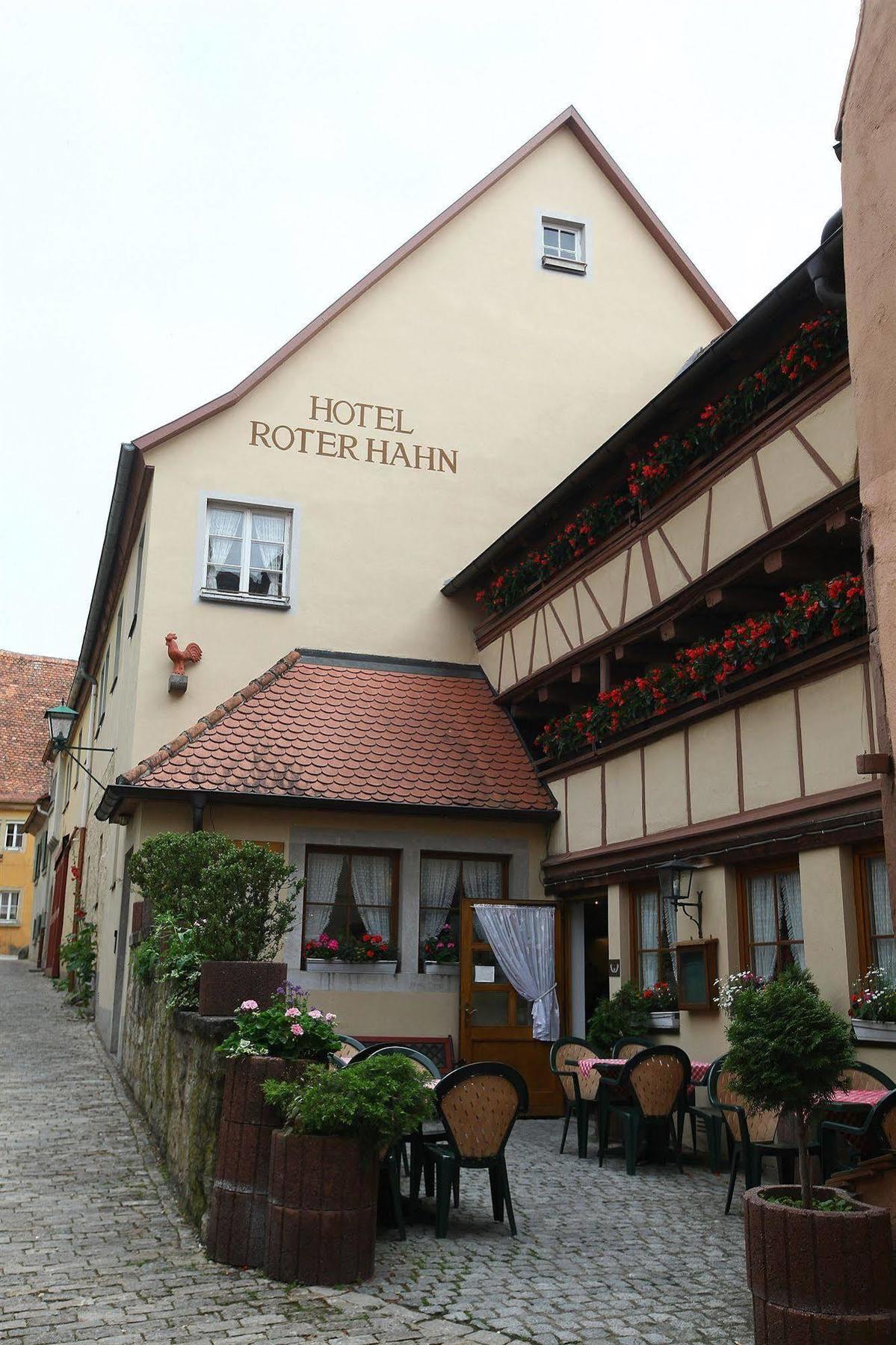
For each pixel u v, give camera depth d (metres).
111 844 14.86
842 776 7.61
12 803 37.59
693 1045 9.17
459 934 11.91
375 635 13.75
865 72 5.00
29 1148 7.98
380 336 14.52
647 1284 5.34
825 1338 4.06
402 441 14.35
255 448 13.65
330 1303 4.97
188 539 13.14
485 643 13.95
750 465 8.68
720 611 9.38
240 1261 5.50
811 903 7.85
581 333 15.47
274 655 13.27
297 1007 6.15
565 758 12.02
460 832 12.16
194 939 7.60
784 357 8.12
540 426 15.01
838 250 6.71
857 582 7.28
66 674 42.09
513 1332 4.64
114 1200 6.69
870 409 4.86
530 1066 11.45
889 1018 6.97
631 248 15.98
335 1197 5.33
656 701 9.92
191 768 11.46
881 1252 4.16
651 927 10.31
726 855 8.81
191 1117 6.51
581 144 16.05
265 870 7.32
